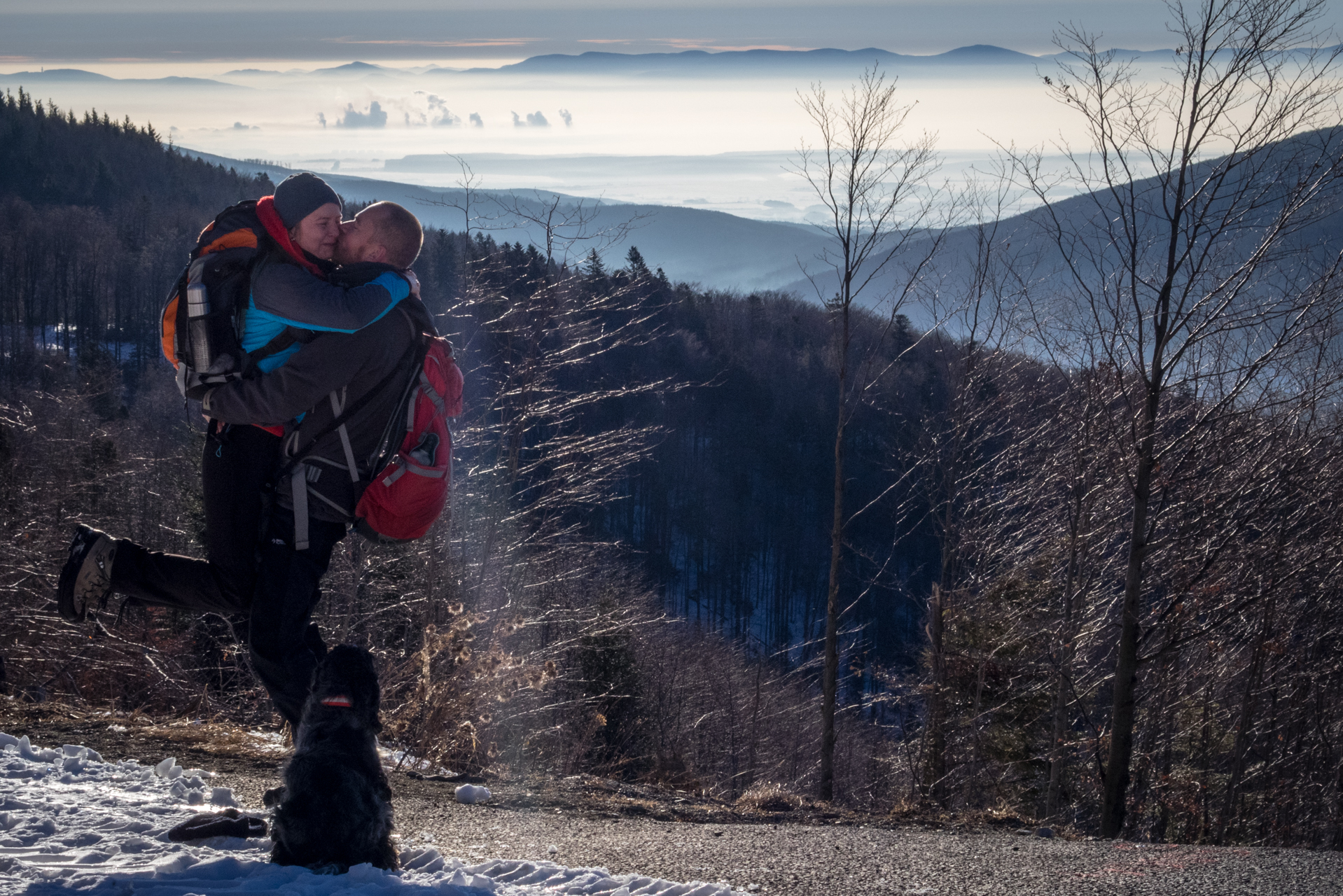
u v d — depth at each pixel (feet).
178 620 52.39
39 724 19.66
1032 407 54.44
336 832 9.27
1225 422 33.42
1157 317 31.53
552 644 45.16
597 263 49.34
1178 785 48.88
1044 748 58.90
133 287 342.23
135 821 11.48
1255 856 13.19
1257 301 31.17
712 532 226.99
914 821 23.91
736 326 252.62
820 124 49.83
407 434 10.21
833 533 51.11
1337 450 35.70
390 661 36.55
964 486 58.95
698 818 19.98
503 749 30.17
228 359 9.36
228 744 19.66
